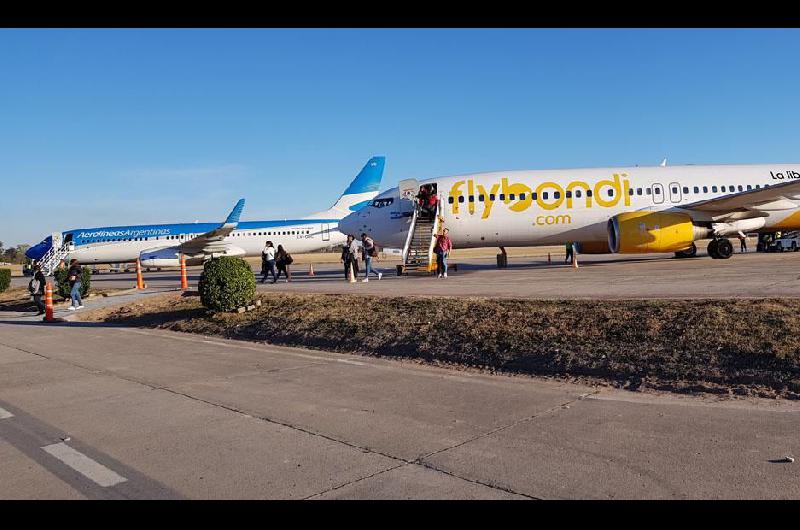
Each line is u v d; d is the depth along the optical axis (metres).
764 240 32.09
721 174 23.67
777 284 12.07
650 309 8.87
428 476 4.23
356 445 4.98
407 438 5.12
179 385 7.56
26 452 5.06
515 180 23.52
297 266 42.38
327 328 11.05
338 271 33.03
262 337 11.66
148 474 4.46
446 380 7.43
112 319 16.36
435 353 8.91
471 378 7.52
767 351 6.70
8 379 8.26
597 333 8.29
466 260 39.78
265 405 6.41
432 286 16.58
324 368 8.46
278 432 5.42
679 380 6.62
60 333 13.55
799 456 4.32
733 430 4.96
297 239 41.47
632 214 22.39
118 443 5.23
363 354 9.59
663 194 23.12
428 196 23.58
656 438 4.84
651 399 6.13
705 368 6.70
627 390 6.59
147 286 26.81
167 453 4.92
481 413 5.83
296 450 4.90
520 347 8.34
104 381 7.96
